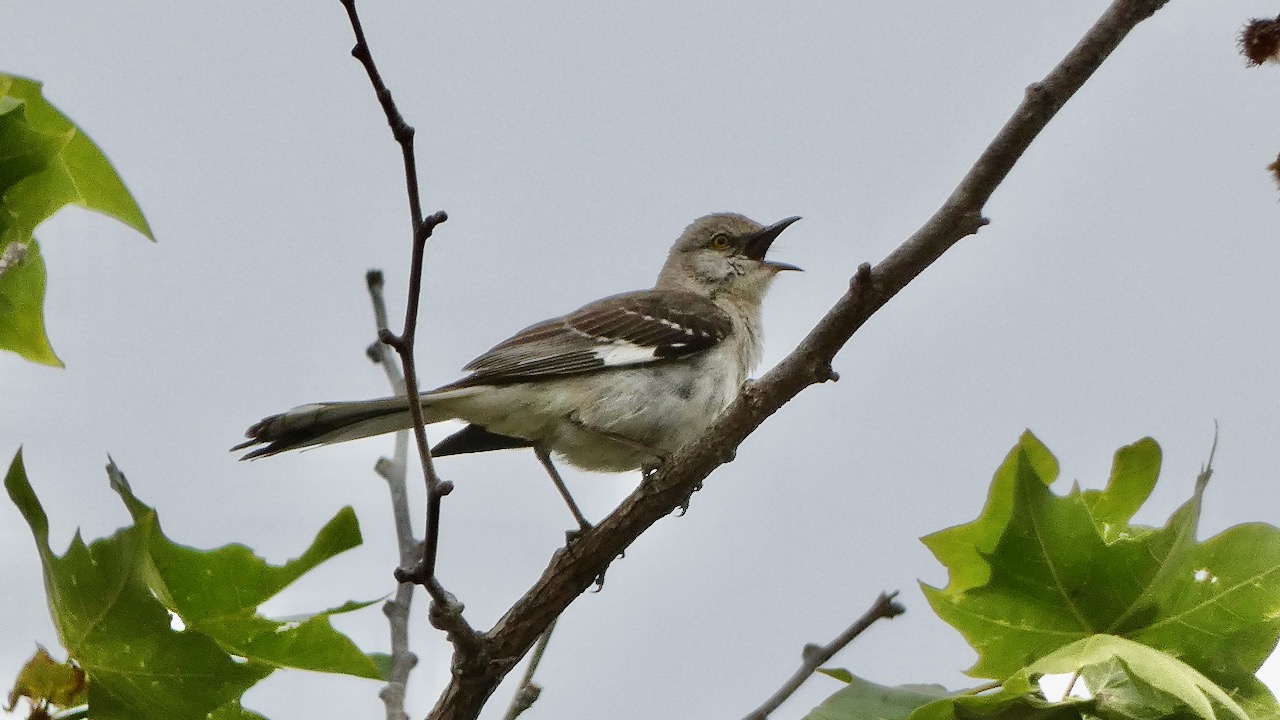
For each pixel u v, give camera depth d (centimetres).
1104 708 580
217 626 616
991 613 609
